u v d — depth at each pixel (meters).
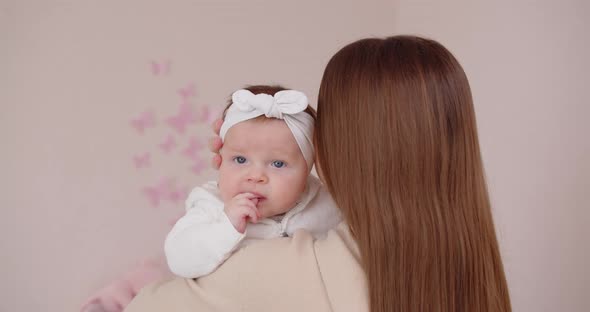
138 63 2.23
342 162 0.82
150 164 2.27
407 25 2.71
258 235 0.98
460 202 0.81
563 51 1.91
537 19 2.01
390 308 0.76
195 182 2.35
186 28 2.31
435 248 0.78
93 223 2.18
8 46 2.04
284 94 0.92
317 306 0.76
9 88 2.04
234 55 2.41
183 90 2.32
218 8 2.37
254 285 0.79
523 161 2.06
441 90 0.80
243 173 0.94
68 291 2.15
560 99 1.91
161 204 2.29
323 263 0.79
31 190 2.09
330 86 0.84
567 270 1.90
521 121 2.07
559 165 1.92
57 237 2.13
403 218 0.78
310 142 0.96
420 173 0.79
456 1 2.40
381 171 0.79
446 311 0.79
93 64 2.16
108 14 2.18
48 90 2.10
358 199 0.80
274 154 0.93
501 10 2.16
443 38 2.49
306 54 2.56
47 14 2.09
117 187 2.21
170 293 0.86
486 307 0.82
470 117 0.84
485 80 2.24
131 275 2.16
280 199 0.94
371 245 0.78
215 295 0.81
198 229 0.87
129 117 2.23
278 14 2.50
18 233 2.07
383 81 0.79
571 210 1.88
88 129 2.16
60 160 2.12
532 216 2.02
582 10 1.85
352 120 0.80
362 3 2.69
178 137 2.31
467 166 0.82
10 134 2.05
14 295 2.07
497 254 0.85
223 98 2.39
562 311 1.92
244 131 0.93
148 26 2.25
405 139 0.78
